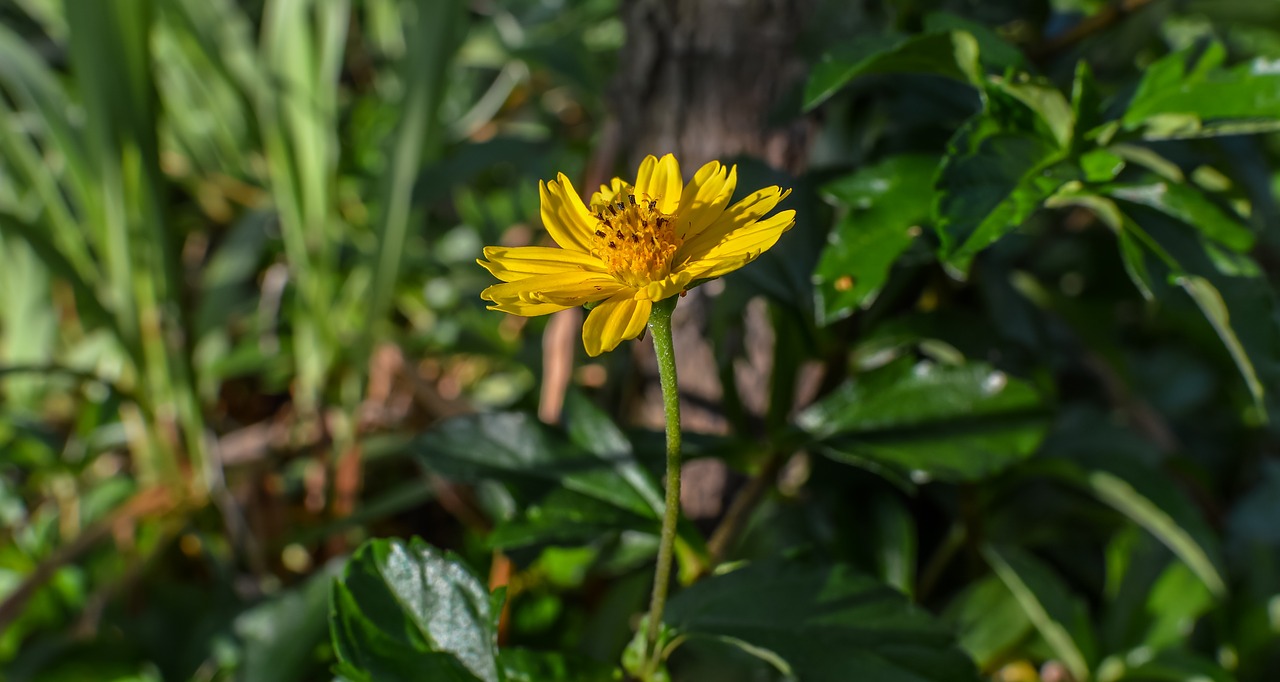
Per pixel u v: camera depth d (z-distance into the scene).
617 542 0.29
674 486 0.22
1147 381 0.35
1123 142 0.24
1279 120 0.23
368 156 0.43
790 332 0.27
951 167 0.23
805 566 0.24
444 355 0.40
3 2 0.47
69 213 0.36
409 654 0.22
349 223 0.42
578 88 0.38
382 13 0.46
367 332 0.33
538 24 0.45
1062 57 0.29
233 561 0.32
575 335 0.30
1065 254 0.35
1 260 0.38
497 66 0.46
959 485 0.29
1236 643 0.30
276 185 0.35
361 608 0.22
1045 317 0.32
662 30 0.30
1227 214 0.23
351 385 0.36
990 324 0.28
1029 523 0.31
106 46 0.30
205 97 0.41
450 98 0.45
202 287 0.41
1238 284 0.23
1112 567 0.29
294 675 0.28
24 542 0.33
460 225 0.43
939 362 0.28
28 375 0.38
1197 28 0.36
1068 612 0.28
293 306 0.39
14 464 0.34
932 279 0.29
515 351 0.36
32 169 0.34
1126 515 0.30
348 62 0.51
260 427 0.39
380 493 0.36
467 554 0.30
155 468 0.33
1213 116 0.23
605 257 0.21
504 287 0.21
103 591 0.30
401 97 0.33
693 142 0.30
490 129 0.44
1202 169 0.26
